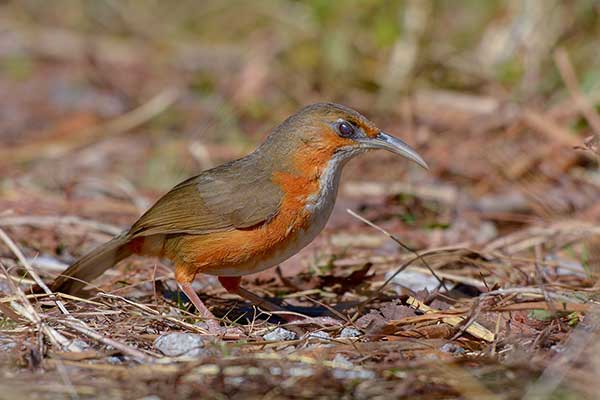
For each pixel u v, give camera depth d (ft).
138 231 32.63
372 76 61.46
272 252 31.73
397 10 63.05
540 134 51.85
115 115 62.44
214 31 73.00
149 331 29.71
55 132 59.93
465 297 34.32
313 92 61.77
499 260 37.99
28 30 76.28
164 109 60.90
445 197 46.52
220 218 31.42
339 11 64.34
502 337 28.68
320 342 28.30
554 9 57.82
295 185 31.63
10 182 50.44
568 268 35.73
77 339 28.35
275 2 69.31
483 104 56.85
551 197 45.93
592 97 51.52
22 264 36.01
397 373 25.54
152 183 50.93
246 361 25.61
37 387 24.89
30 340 28.09
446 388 24.71
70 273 32.65
